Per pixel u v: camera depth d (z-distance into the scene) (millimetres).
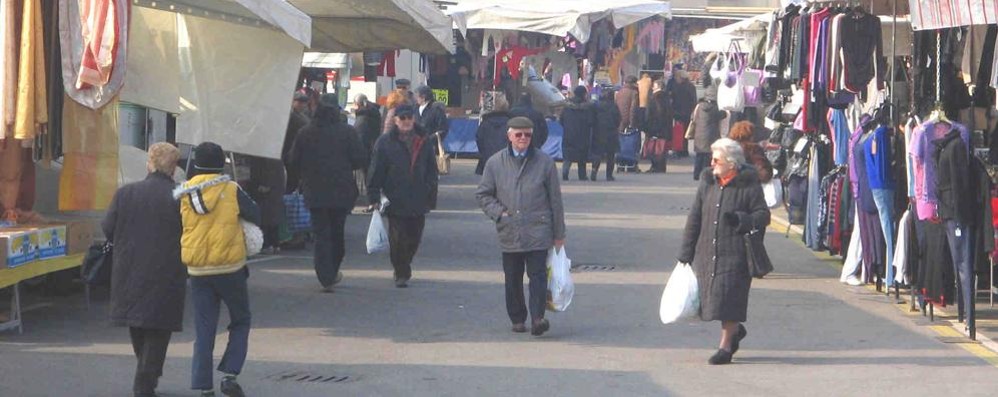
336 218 13422
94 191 11203
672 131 31766
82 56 10828
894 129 12602
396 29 17016
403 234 13602
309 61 23188
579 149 27500
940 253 11578
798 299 13156
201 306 8680
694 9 36062
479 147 20328
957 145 10766
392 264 13984
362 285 13852
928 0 10258
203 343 8664
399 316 12094
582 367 9930
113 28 10805
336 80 24234
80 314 11773
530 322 11844
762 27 19266
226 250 8609
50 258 11188
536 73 33906
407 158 13523
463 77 32938
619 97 30406
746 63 22688
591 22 23719
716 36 22312
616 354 10438
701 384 9336
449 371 9773
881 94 14156
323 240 13281
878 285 13555
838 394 9039
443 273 14750
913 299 12352
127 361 9938
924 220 11547
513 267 11273
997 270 12531
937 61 11734
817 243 15328
